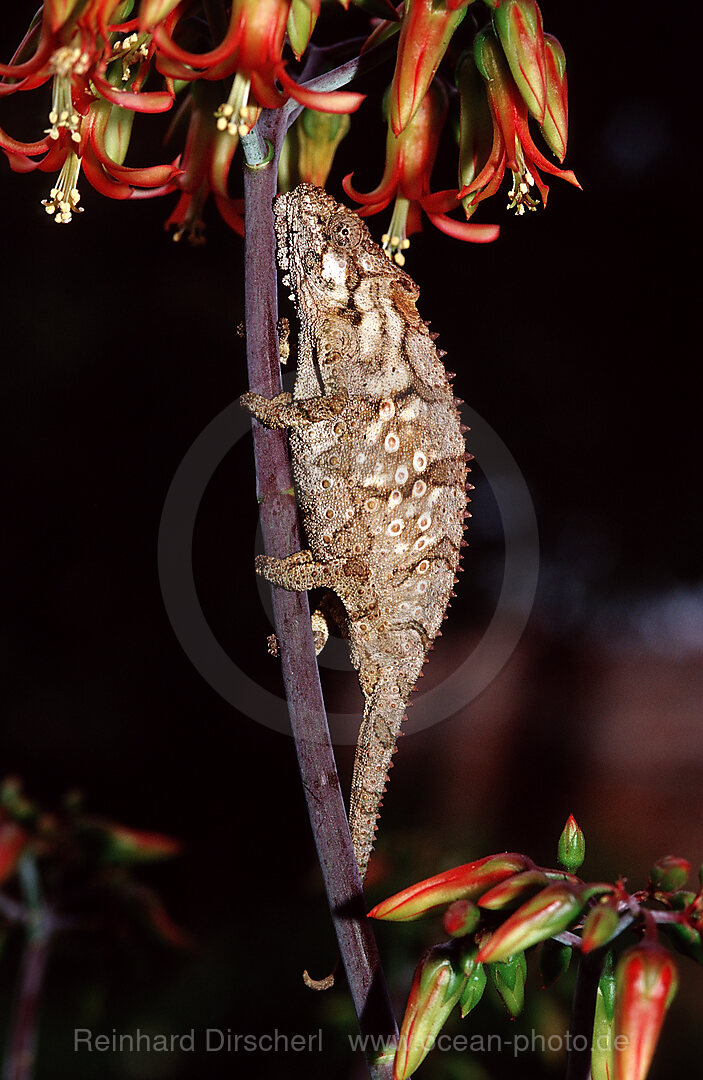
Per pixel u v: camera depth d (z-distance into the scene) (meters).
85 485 1.57
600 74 1.74
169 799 1.31
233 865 1.15
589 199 1.75
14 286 1.57
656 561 1.80
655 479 1.79
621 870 1.22
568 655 1.77
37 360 1.57
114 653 1.49
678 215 1.74
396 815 1.34
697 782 1.44
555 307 1.76
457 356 1.75
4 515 1.55
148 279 1.60
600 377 1.77
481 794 1.42
